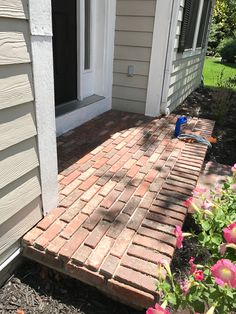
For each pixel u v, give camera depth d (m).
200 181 2.95
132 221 2.01
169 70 4.24
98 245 1.78
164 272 1.61
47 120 1.74
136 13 4.00
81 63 3.75
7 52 1.37
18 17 1.38
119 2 4.03
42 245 1.73
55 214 2.00
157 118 4.33
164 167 2.82
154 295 1.51
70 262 1.67
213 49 17.05
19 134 1.55
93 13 3.79
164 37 3.98
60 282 1.78
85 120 3.91
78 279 1.69
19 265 1.84
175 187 2.47
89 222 1.96
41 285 1.75
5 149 1.48
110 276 1.59
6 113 1.44
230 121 5.34
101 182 2.48
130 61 4.28
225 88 6.59
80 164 2.78
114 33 4.17
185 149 3.28
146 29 4.04
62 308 1.63
